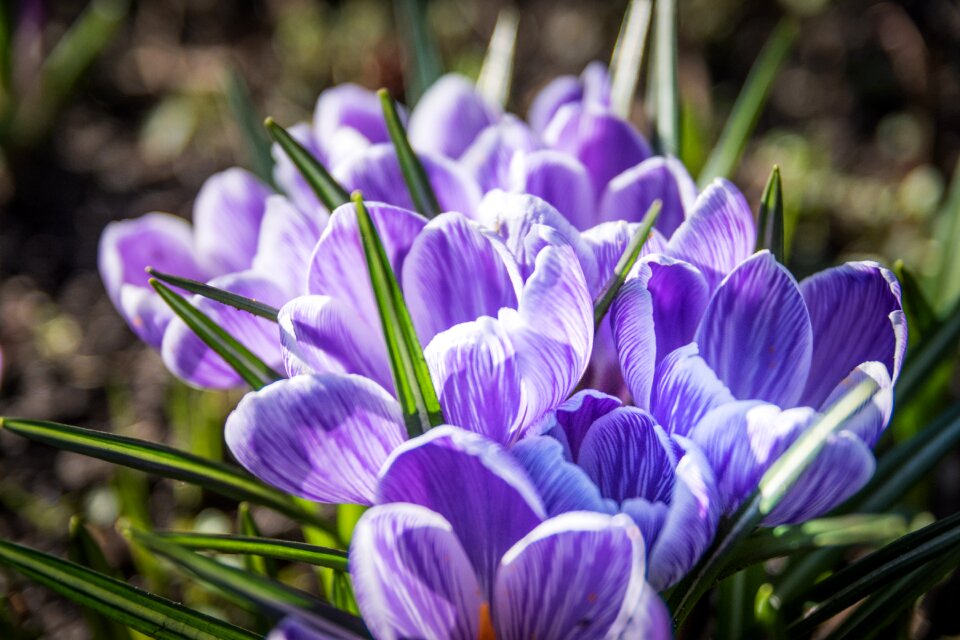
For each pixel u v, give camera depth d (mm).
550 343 459
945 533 488
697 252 493
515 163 520
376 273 451
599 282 489
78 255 975
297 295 523
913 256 919
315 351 473
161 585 656
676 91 599
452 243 477
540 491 450
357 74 1104
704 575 461
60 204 1021
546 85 1106
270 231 521
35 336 901
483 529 451
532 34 1179
